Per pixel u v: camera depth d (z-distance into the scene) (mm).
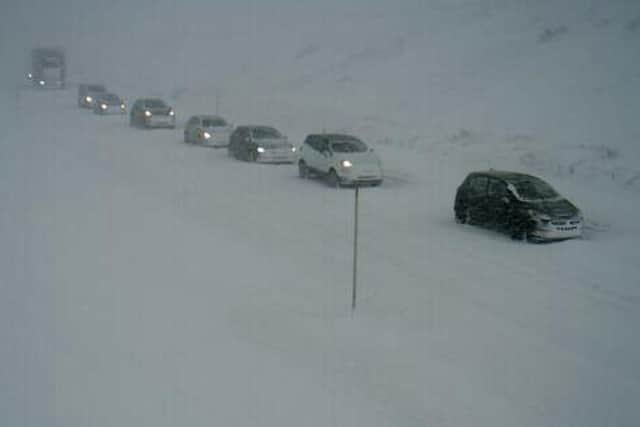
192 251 12227
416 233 13883
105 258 11680
